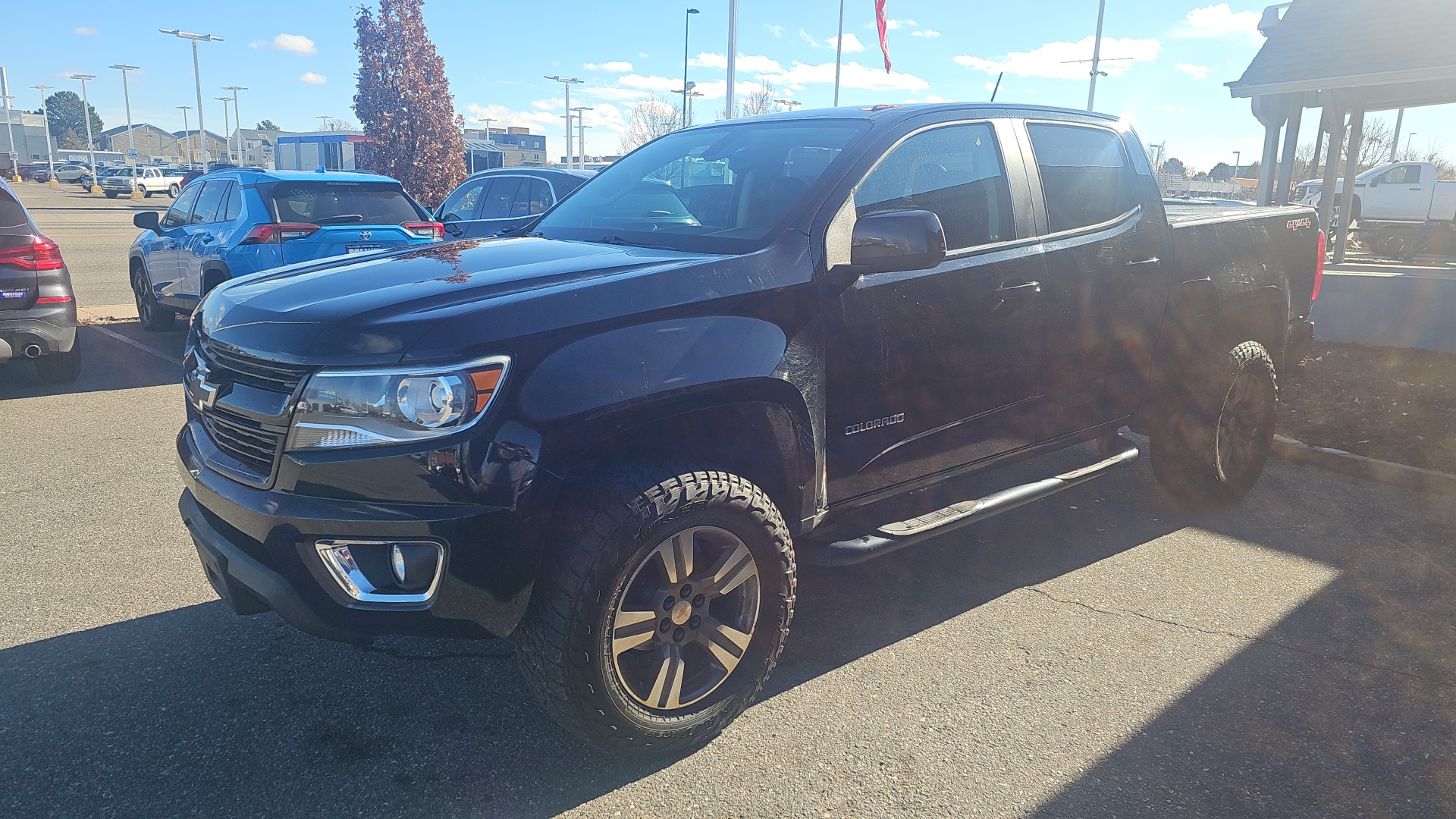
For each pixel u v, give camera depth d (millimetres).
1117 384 4137
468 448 2285
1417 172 21859
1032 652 3379
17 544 4176
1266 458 4961
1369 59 11227
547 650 2428
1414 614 3711
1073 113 4086
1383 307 8672
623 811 2484
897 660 3316
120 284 14281
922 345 3227
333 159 27875
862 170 3184
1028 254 3588
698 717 2699
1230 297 4516
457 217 11000
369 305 2477
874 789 2592
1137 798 2557
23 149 111688
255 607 2758
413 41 25203
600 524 2406
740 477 2680
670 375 2541
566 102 54375
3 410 6621
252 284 2996
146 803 2463
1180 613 3709
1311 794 2590
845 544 3051
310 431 2365
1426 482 5254
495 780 2605
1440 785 2641
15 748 2688
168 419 6414
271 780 2580
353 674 3139
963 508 3426
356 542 2328
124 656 3223
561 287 2555
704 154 3664
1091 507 4922
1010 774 2660
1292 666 3297
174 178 57812
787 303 2857
